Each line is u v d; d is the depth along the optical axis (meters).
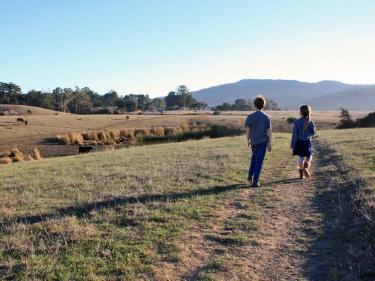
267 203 6.59
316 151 13.62
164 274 4.19
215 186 7.82
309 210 6.14
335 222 5.43
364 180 7.05
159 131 38.53
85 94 115.44
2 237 5.25
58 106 118.75
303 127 8.43
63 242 5.00
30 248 4.75
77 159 14.88
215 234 5.23
